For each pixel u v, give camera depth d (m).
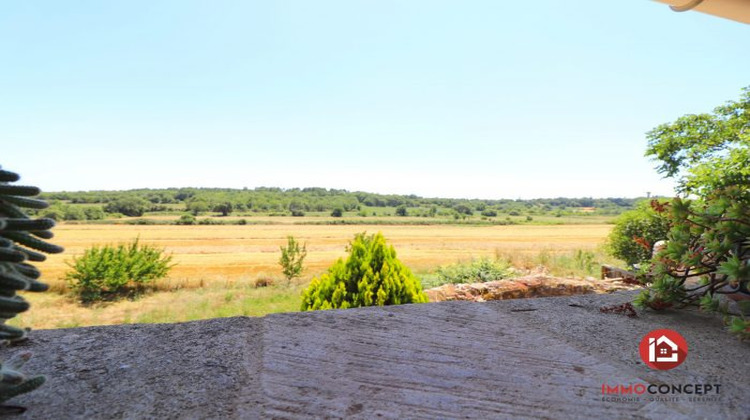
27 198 0.83
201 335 1.34
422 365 1.13
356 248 3.58
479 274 9.21
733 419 0.88
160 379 1.02
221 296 11.17
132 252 12.63
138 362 1.12
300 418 0.86
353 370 1.10
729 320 1.50
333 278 3.54
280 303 10.27
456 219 78.19
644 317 1.64
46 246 0.85
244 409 0.89
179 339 1.30
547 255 13.29
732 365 1.17
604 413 0.90
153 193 71.69
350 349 1.24
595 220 76.06
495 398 0.96
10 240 0.80
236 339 1.31
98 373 1.05
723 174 8.42
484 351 1.25
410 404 0.93
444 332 1.41
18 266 0.83
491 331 1.43
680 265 1.76
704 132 10.52
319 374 1.07
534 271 10.62
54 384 0.98
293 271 13.30
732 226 1.62
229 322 1.48
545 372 1.10
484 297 5.69
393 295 3.36
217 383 1.01
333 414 0.88
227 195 76.50
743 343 1.35
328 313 1.61
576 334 1.41
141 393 0.95
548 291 5.89
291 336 1.34
